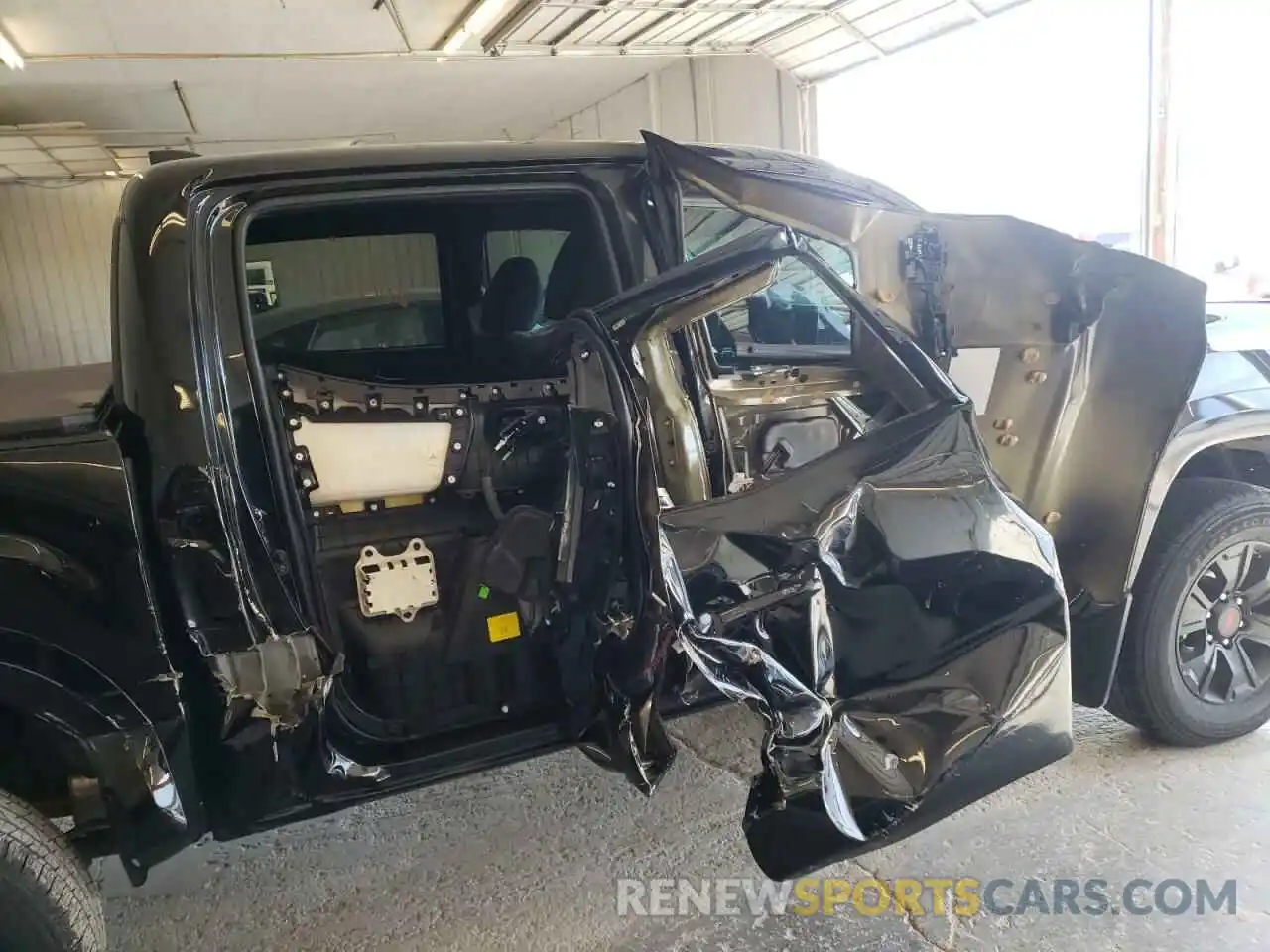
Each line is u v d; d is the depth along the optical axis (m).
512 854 2.31
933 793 1.79
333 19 7.26
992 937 1.93
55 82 8.31
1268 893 2.01
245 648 1.66
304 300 2.31
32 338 12.82
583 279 2.26
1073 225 6.28
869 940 1.94
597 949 1.95
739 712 3.02
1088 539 2.28
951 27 6.49
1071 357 2.15
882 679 1.78
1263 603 2.62
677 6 6.58
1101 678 2.38
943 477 1.83
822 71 7.67
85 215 12.78
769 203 1.88
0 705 1.55
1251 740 2.67
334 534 1.98
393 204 1.97
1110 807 2.35
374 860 2.32
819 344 2.50
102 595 1.56
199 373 1.65
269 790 1.74
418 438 1.97
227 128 10.77
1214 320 2.75
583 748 1.99
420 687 2.03
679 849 2.30
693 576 1.70
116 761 1.58
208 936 2.05
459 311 2.50
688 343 1.98
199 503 1.63
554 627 2.01
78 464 1.55
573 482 1.89
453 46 7.83
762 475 2.08
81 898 1.58
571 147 2.02
